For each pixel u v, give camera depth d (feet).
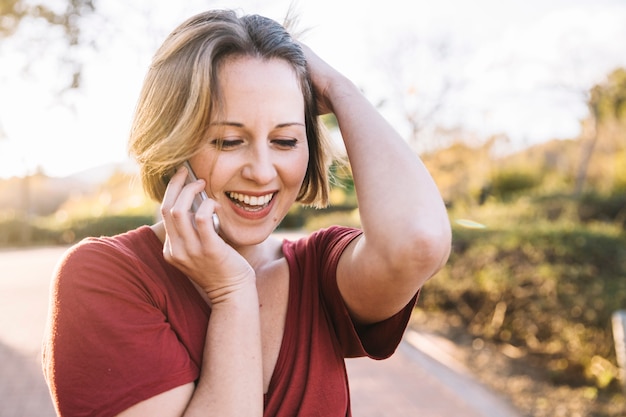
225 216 3.89
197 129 3.69
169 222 3.66
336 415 3.98
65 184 124.57
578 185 54.80
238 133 3.76
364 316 4.16
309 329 4.09
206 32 3.77
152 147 3.78
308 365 3.98
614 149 55.93
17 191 122.93
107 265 3.63
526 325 19.97
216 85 3.68
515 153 68.33
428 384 18.51
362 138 4.09
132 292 3.63
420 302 26.99
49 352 3.50
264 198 3.91
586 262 19.85
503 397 17.26
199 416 3.43
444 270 25.73
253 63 3.75
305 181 4.61
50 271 44.62
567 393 16.83
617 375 16.43
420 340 22.86
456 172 66.85
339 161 4.85
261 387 3.59
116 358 3.41
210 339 3.59
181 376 3.48
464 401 17.04
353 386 18.39
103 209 83.20
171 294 3.78
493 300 21.99
